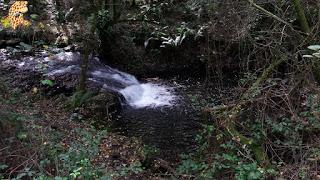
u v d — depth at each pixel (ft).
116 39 35.88
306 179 12.68
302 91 15.28
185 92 31.01
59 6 38.37
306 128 14.32
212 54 26.22
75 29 35.27
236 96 18.29
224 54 26.48
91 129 21.01
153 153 19.66
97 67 32.96
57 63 30.68
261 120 15.16
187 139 22.26
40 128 16.58
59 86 27.07
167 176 16.69
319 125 13.96
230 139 15.51
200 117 24.68
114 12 32.55
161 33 36.06
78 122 22.13
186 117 25.68
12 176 13.79
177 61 36.11
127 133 23.20
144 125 24.59
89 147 16.46
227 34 18.17
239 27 16.71
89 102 24.90
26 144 14.87
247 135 15.61
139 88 31.81
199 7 20.63
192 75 35.22
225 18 17.02
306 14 16.60
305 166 13.07
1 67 27.76
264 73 15.89
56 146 15.74
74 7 37.11
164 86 32.86
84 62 24.73
